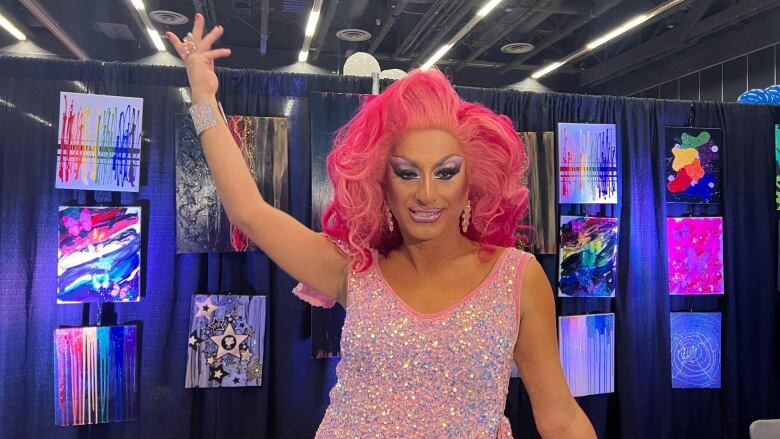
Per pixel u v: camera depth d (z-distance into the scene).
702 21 7.23
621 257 3.49
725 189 3.62
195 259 3.02
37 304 2.85
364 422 0.93
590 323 3.40
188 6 8.13
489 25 8.04
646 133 3.53
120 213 2.87
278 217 1.05
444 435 0.91
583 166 3.38
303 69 9.93
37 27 8.74
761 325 3.66
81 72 2.92
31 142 2.86
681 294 3.58
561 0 7.09
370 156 0.98
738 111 3.67
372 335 0.95
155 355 2.96
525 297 0.99
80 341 2.82
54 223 2.87
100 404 2.84
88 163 2.85
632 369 3.43
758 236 3.67
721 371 3.61
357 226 1.01
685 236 3.57
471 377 0.93
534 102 3.41
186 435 2.97
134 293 2.88
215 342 2.96
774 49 6.97
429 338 0.93
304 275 1.06
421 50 9.53
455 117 0.97
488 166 1.04
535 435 3.32
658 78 8.99
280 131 3.03
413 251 1.01
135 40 9.25
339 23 8.81
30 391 2.83
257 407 3.04
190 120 2.93
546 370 1.01
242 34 9.61
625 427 3.43
